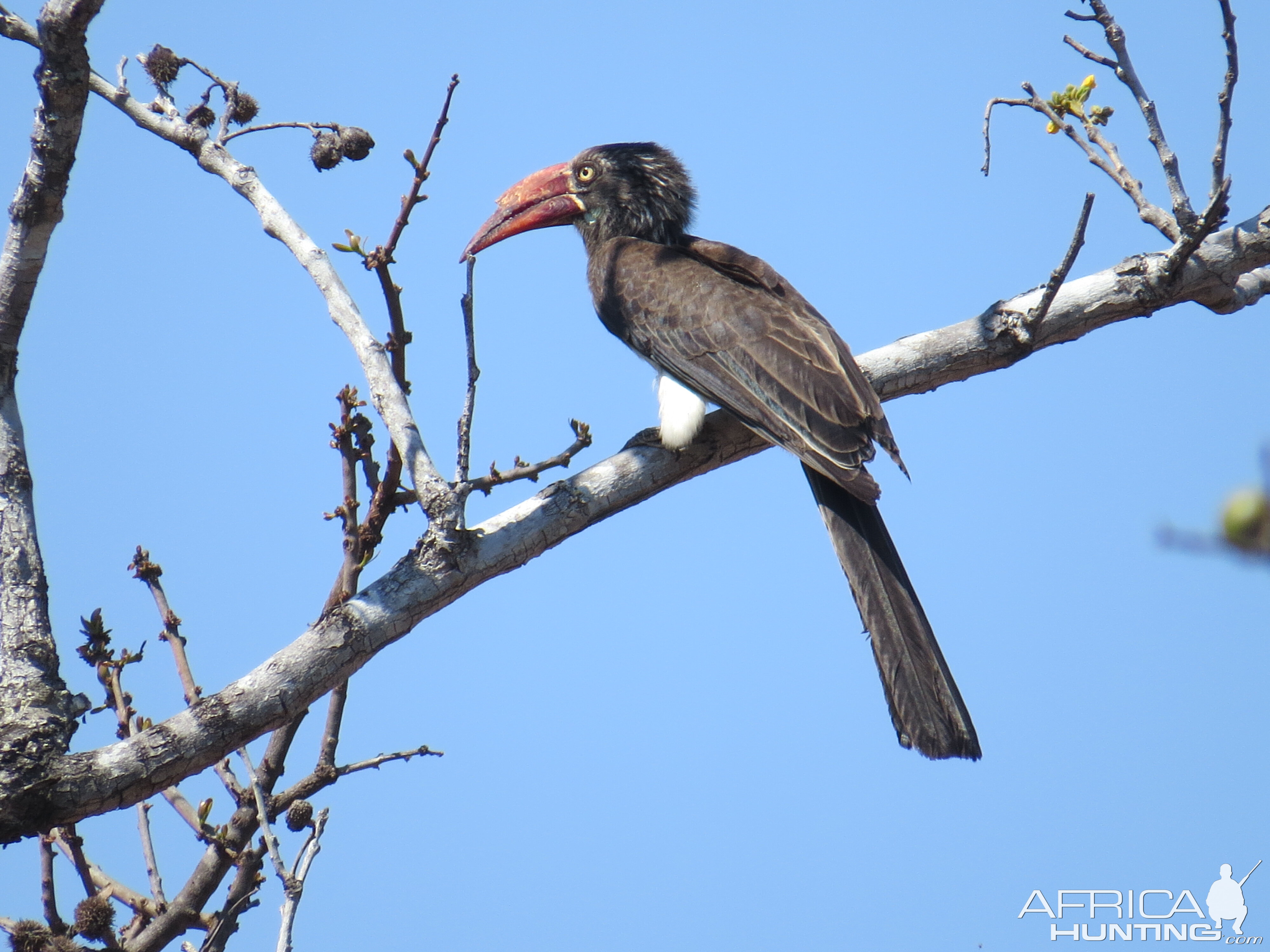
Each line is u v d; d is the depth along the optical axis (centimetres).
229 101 916
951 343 1047
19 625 773
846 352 1054
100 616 852
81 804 725
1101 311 1047
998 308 1052
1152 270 1041
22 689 749
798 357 1043
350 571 819
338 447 826
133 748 739
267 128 902
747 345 1064
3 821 711
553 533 866
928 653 913
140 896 854
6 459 816
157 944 812
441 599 815
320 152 884
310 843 732
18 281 822
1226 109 941
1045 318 1038
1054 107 1028
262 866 829
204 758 750
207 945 800
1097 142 1023
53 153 786
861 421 1001
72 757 733
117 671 847
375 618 791
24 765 720
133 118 913
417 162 742
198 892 824
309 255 853
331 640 781
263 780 862
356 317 836
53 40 742
